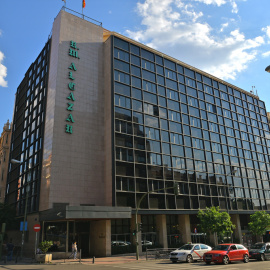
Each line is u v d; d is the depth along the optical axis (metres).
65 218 27.89
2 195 59.66
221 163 49.06
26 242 37.28
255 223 43.81
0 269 18.91
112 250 32.22
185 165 42.88
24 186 42.88
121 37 42.41
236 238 47.38
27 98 50.78
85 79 39.25
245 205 50.06
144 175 37.28
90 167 35.97
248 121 59.66
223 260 20.83
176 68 48.41
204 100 51.22
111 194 34.12
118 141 36.41
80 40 40.59
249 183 52.69
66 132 35.44
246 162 54.31
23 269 18.78
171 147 42.00
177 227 41.47
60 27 39.19
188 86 49.41
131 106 39.28
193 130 46.84
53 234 31.78
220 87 56.16
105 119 38.69
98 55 41.78
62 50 38.34
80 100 37.84
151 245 36.53
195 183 43.19
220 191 46.75
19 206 43.38
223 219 35.72
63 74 37.44
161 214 38.56
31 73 51.25
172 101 45.44
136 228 27.88
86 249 33.69
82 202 34.16
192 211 40.88
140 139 38.69
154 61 45.25
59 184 33.19
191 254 23.67
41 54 46.34
